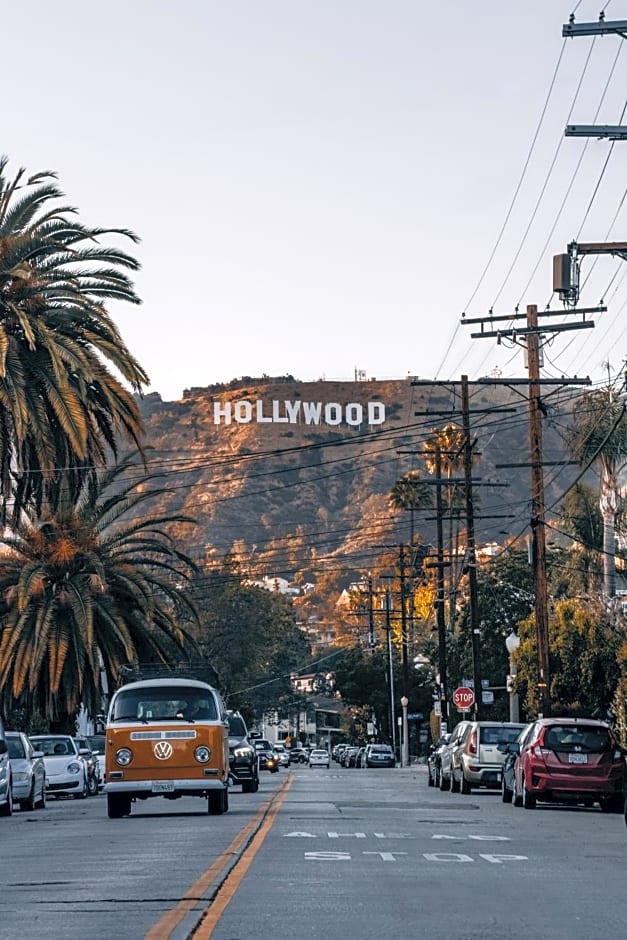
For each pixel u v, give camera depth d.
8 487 59.50
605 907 17.31
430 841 27.47
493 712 111.75
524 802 42.34
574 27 34.78
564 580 112.69
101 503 73.94
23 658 67.62
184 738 37.22
